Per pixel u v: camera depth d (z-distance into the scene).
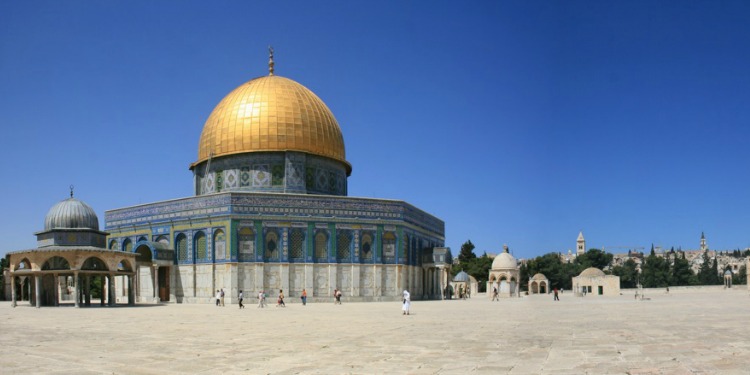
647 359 16.89
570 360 16.89
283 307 53.38
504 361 16.92
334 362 17.23
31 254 51.41
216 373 15.70
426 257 76.56
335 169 75.81
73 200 56.97
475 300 76.94
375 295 67.38
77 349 20.81
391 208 69.50
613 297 85.06
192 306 55.88
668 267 176.38
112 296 54.84
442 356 18.11
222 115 73.38
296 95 73.94
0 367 16.89
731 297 75.19
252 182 70.50
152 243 65.69
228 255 62.28
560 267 147.75
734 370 14.95
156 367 16.75
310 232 65.25
